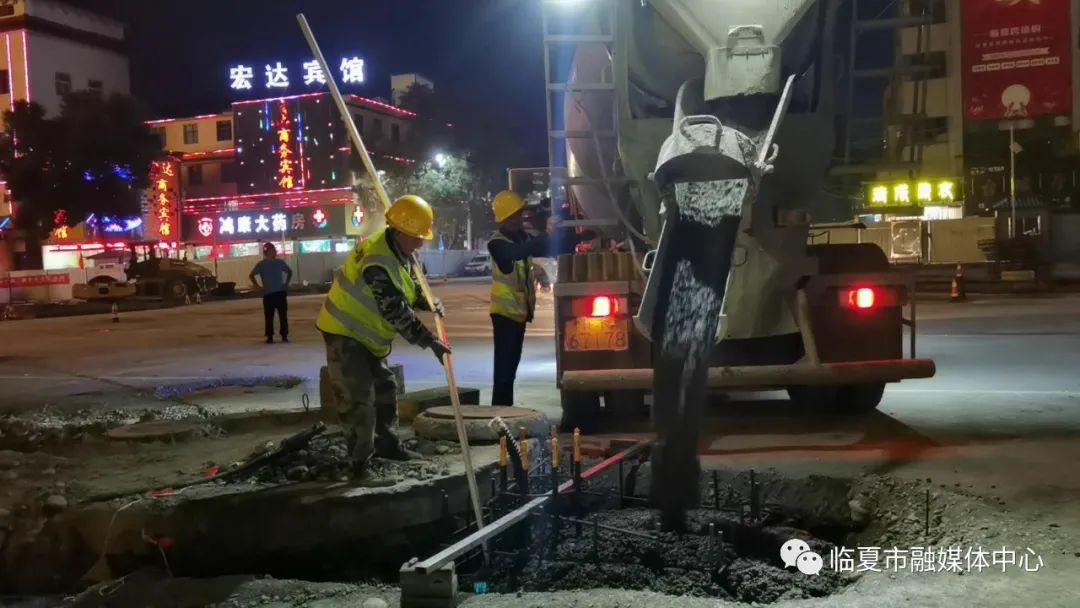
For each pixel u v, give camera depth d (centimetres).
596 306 673
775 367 652
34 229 3891
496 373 716
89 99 3900
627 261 678
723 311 575
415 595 388
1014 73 2408
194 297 3231
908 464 580
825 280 673
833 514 536
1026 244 2605
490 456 564
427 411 641
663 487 553
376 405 548
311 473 521
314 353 1347
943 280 2500
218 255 5225
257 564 481
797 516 545
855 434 678
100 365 1259
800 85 635
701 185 534
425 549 500
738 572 446
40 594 481
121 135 3888
